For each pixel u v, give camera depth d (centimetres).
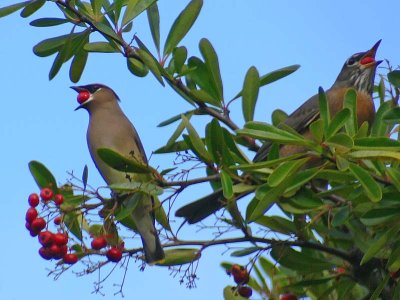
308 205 807
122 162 805
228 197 756
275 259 872
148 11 943
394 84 858
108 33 909
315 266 873
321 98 753
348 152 734
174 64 925
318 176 764
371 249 751
